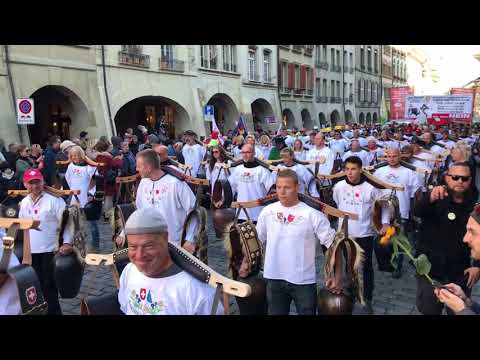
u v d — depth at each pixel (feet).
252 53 95.86
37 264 15.30
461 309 7.88
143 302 7.91
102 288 19.44
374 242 16.07
